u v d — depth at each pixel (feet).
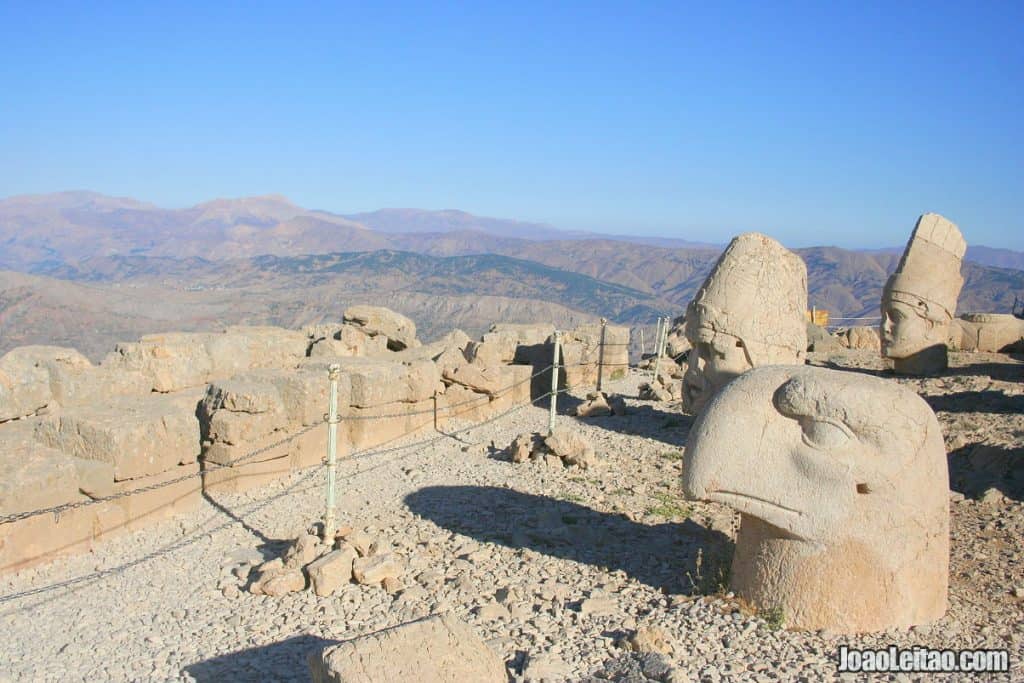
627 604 20.08
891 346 53.36
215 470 30.71
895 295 53.01
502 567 23.02
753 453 17.94
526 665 16.87
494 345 48.52
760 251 35.37
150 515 28.25
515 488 30.83
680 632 18.13
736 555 19.54
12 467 25.04
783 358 34.83
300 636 19.66
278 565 23.49
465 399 44.73
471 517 27.55
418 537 25.82
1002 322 64.03
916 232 53.01
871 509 17.39
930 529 17.81
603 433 40.45
